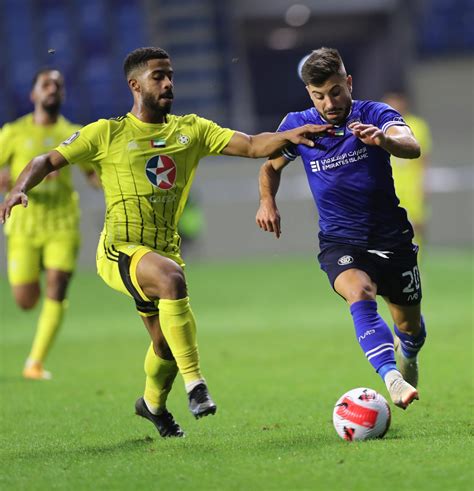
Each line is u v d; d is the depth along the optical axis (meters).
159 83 20.50
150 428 23.16
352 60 126.75
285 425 22.72
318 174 21.73
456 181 94.31
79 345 43.22
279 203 92.81
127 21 102.06
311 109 22.34
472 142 94.69
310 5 105.44
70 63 101.94
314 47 121.75
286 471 16.95
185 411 25.75
